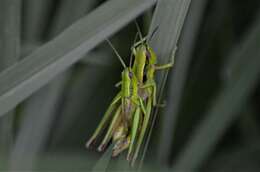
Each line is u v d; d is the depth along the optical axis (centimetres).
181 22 27
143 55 27
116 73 35
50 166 27
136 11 26
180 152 35
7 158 30
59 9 34
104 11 26
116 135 28
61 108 35
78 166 27
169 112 33
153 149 35
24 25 34
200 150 34
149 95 28
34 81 26
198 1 32
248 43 33
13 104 26
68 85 35
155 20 27
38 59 26
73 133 35
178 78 33
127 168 28
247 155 35
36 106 33
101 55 34
